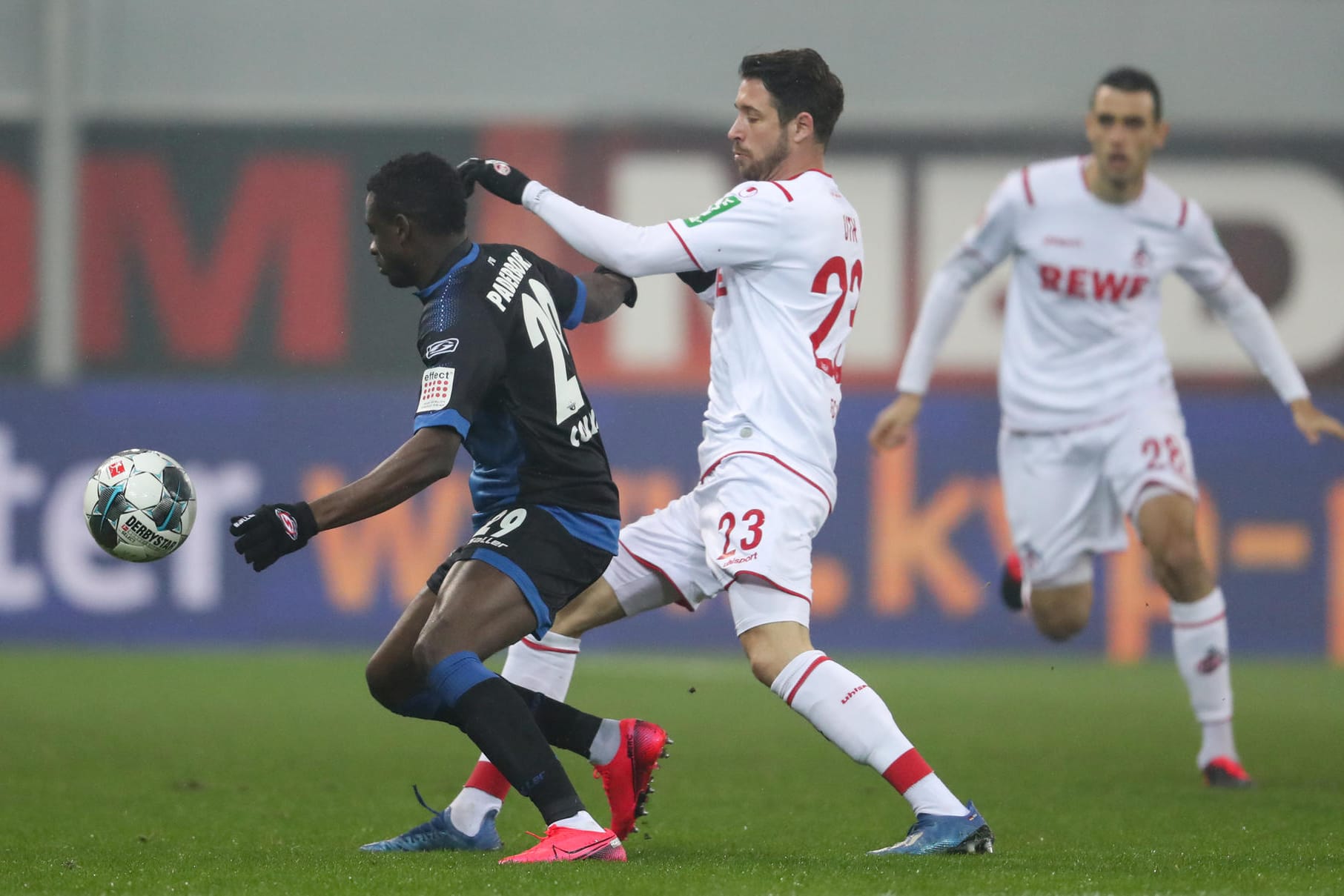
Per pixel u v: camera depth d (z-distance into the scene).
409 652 15.33
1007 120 54.94
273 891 12.95
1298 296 54.09
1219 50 54.75
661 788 22.69
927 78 55.03
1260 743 29.17
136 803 20.52
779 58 16.27
